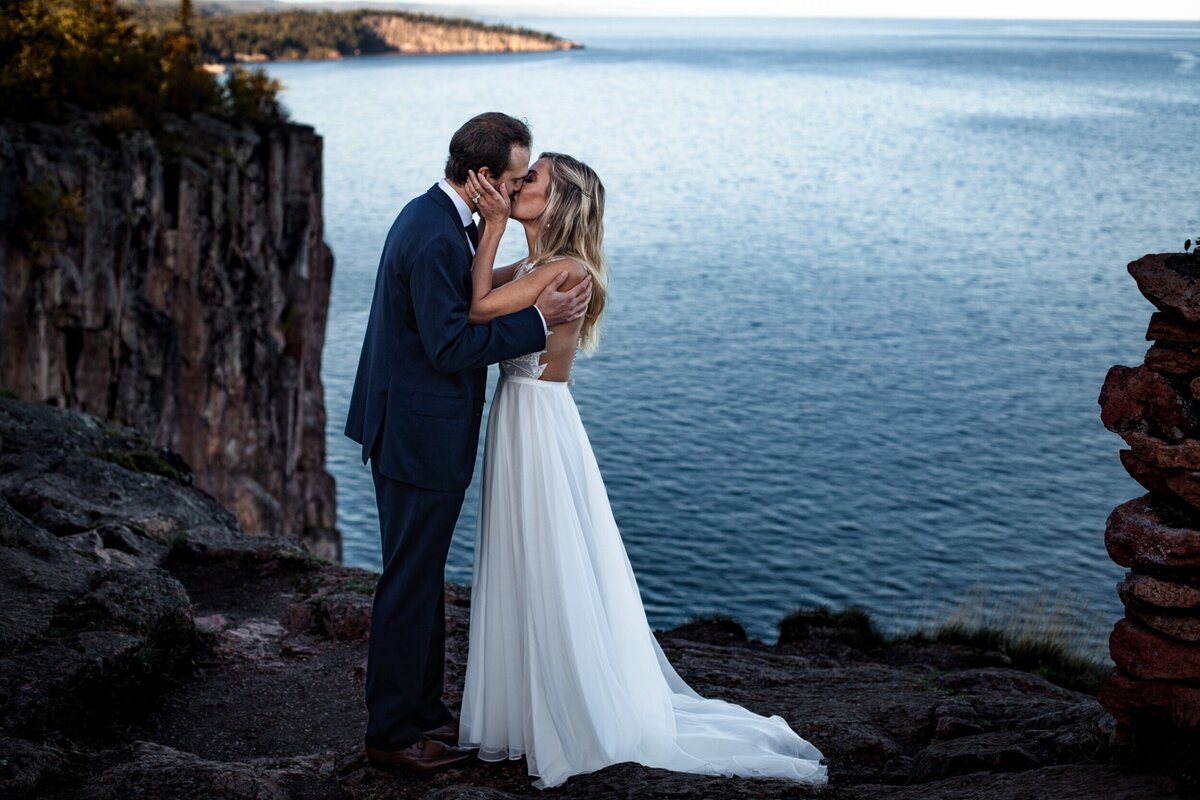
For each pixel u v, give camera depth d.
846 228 135.50
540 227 3.68
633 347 73.38
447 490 3.62
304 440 36.19
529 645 3.74
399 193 141.75
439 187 3.55
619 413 58.38
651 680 3.95
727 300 91.69
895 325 83.19
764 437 55.22
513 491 3.78
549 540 3.73
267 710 4.50
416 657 3.74
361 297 85.00
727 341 76.56
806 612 7.60
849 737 4.13
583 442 3.92
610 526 3.97
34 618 4.29
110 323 23.55
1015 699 4.64
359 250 102.50
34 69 25.67
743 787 3.38
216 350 28.95
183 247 27.48
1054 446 54.91
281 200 32.91
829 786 3.57
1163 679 2.96
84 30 28.34
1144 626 3.02
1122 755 3.08
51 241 21.50
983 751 3.51
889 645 7.37
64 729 3.79
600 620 3.83
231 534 6.96
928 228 135.38
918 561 40.16
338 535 37.59
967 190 167.50
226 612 5.93
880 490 47.84
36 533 5.18
